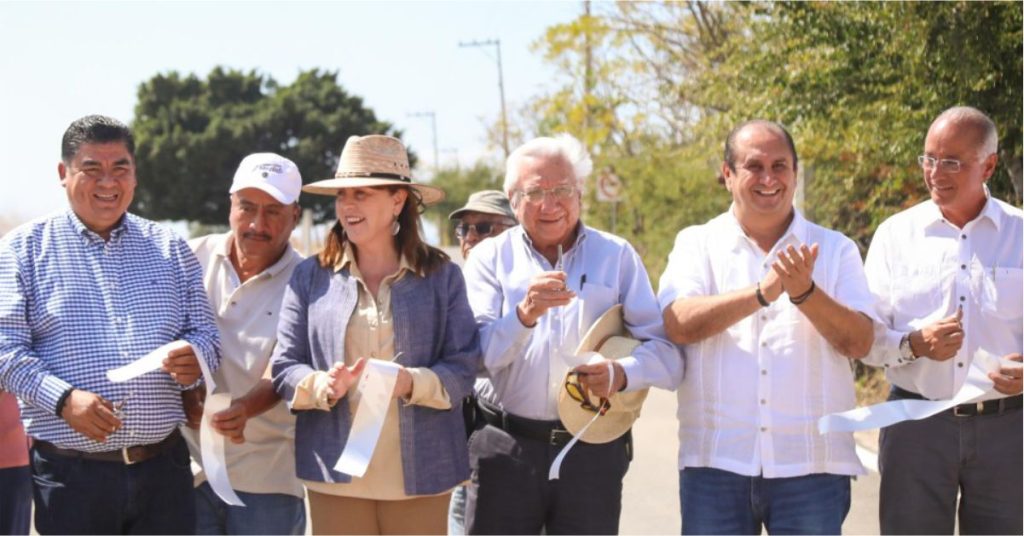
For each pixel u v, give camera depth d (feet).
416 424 15.30
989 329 16.87
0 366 14.29
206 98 179.93
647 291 16.78
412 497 15.37
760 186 15.83
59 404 14.12
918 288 17.17
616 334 16.55
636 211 72.28
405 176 15.70
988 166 16.81
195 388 15.96
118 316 14.99
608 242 16.98
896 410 15.43
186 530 15.52
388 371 14.57
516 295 16.66
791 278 14.89
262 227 17.66
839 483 16.10
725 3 48.11
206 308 15.94
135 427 14.84
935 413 15.72
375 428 14.53
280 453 17.79
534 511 16.35
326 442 15.35
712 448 16.10
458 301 15.80
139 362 14.43
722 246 16.55
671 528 24.39
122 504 14.89
